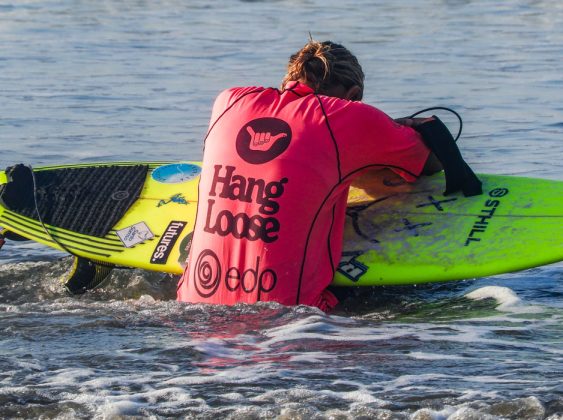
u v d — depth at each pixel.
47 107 32.59
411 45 45.94
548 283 16.28
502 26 52.25
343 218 14.99
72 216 17.50
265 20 54.91
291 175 14.26
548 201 16.03
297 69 15.31
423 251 15.30
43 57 42.72
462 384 11.18
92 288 16.69
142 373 11.61
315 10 58.97
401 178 16.77
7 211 17.66
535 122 29.72
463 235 15.51
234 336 13.02
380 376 11.48
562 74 37.94
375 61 41.44
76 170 18.66
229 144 14.73
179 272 16.12
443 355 12.30
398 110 31.67
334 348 12.59
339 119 14.49
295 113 14.58
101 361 12.02
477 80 36.91
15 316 13.93
